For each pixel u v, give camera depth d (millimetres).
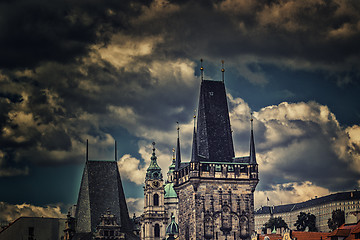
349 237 170875
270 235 196500
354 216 187250
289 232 184875
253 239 198125
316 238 181750
